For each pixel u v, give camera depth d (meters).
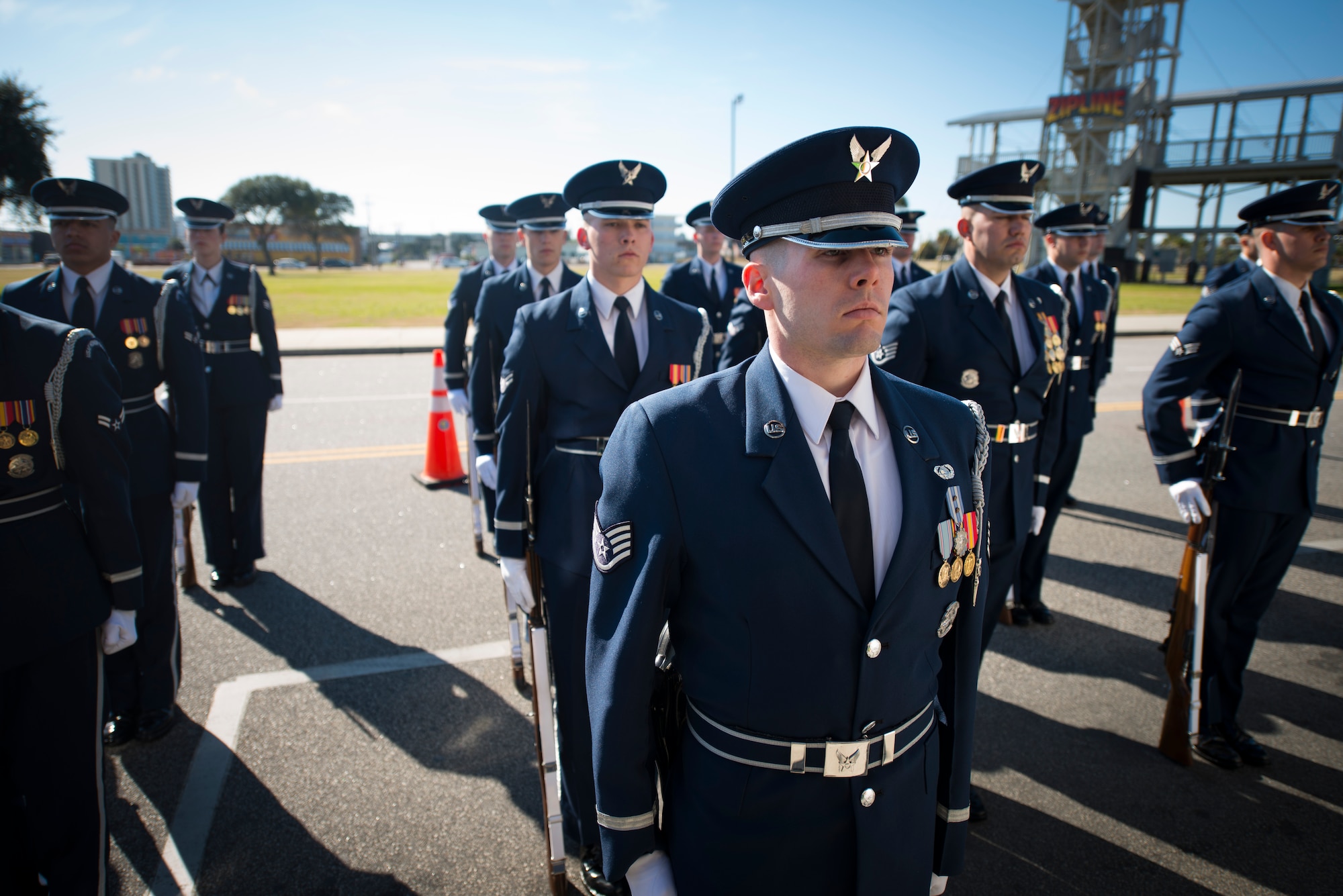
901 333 2.98
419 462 6.74
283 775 2.82
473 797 2.72
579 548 2.45
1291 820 2.66
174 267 4.69
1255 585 3.00
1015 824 2.63
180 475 3.27
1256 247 3.04
